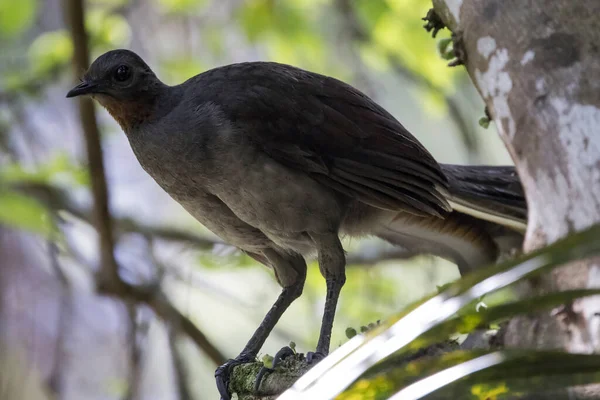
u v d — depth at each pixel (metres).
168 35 16.78
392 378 4.00
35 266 14.54
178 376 12.39
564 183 5.08
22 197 12.02
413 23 13.84
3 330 14.02
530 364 3.65
